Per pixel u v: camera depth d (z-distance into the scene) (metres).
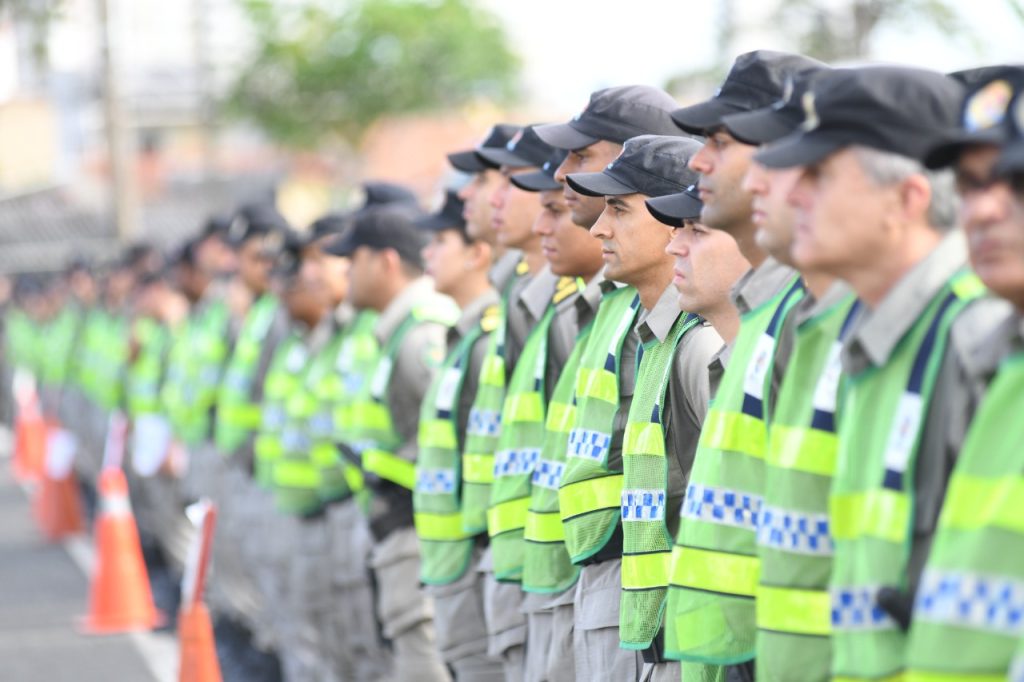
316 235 21.62
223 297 28.03
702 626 9.71
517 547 14.11
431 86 86.12
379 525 17.75
